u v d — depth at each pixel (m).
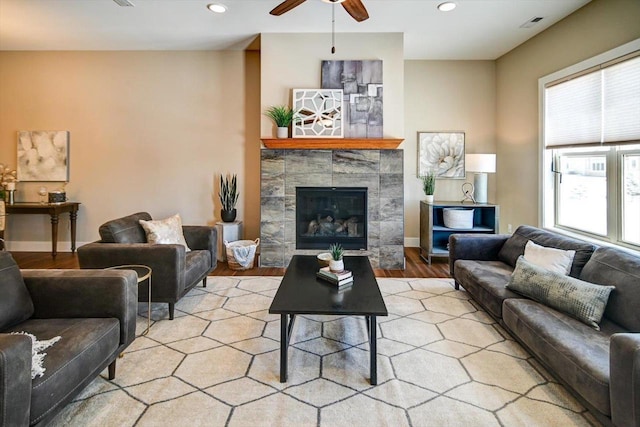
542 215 4.41
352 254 4.55
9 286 1.85
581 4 3.64
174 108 5.18
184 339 2.56
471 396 1.90
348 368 2.18
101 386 1.98
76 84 5.14
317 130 4.51
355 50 4.50
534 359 2.27
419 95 5.55
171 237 3.42
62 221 5.26
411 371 2.15
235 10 3.83
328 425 1.68
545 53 4.32
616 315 2.03
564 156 4.16
